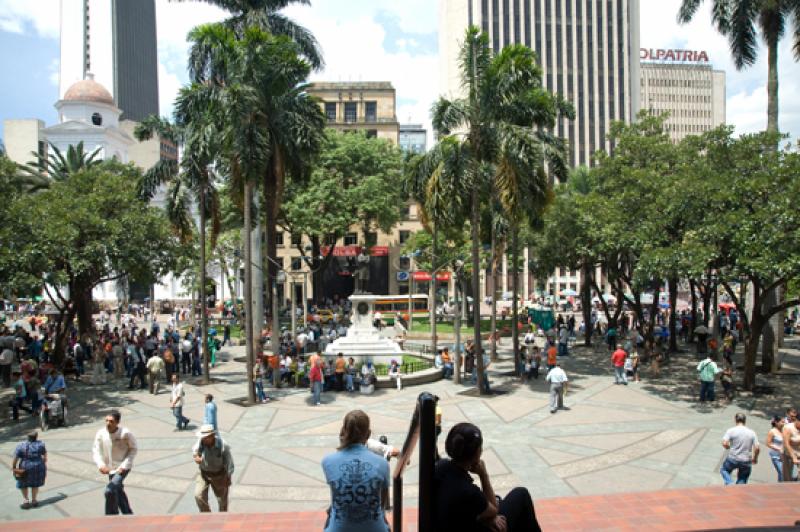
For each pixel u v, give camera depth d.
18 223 17.17
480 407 16.78
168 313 54.75
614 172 23.72
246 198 18.53
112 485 7.81
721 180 17.02
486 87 18.84
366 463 3.99
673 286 27.86
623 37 82.12
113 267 21.70
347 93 67.31
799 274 15.06
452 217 19.70
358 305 24.55
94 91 53.09
